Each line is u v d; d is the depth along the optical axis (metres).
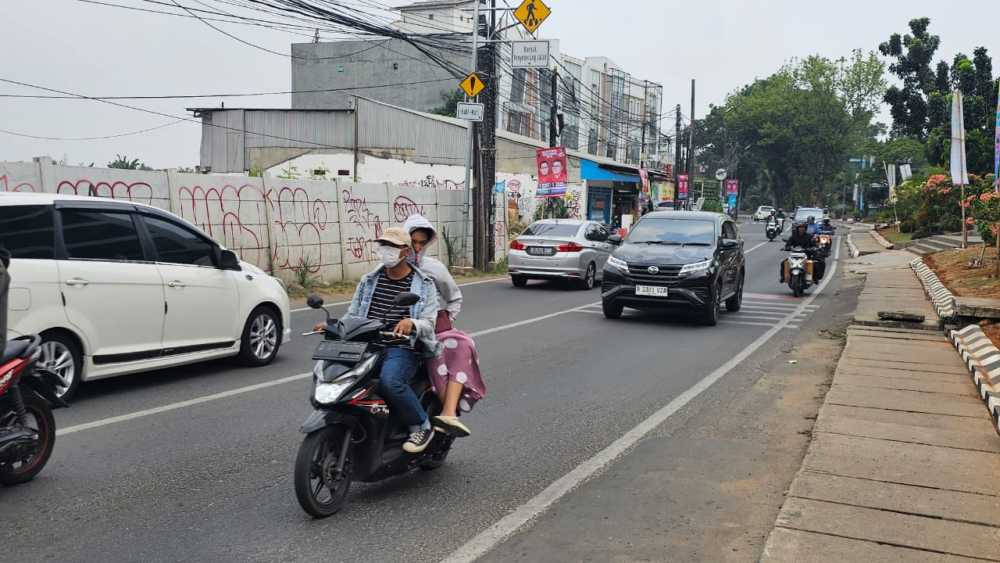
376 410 4.94
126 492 5.31
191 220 14.45
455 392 5.48
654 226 14.98
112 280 7.70
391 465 5.17
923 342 11.19
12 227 7.08
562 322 13.87
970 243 26.80
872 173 86.62
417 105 50.09
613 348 11.38
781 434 7.03
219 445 6.38
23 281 6.97
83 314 7.44
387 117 37.25
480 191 23.38
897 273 22.81
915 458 5.94
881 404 7.60
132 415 7.18
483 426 7.17
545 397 8.33
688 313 15.54
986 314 11.56
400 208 20.78
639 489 5.57
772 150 100.62
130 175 13.27
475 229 23.44
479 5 22.34
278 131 38.44
